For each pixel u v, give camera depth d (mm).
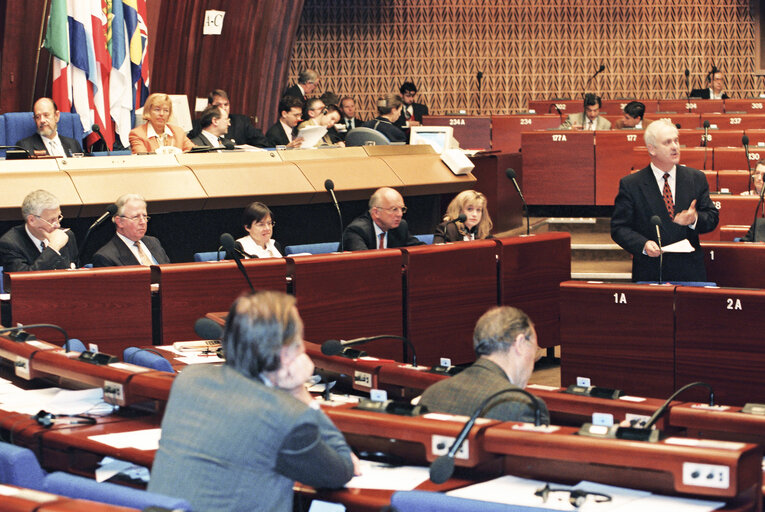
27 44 8688
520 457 2613
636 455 2373
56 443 2953
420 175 8203
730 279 5547
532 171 10570
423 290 5766
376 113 16188
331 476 2400
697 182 5500
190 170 7109
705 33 16422
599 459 2426
